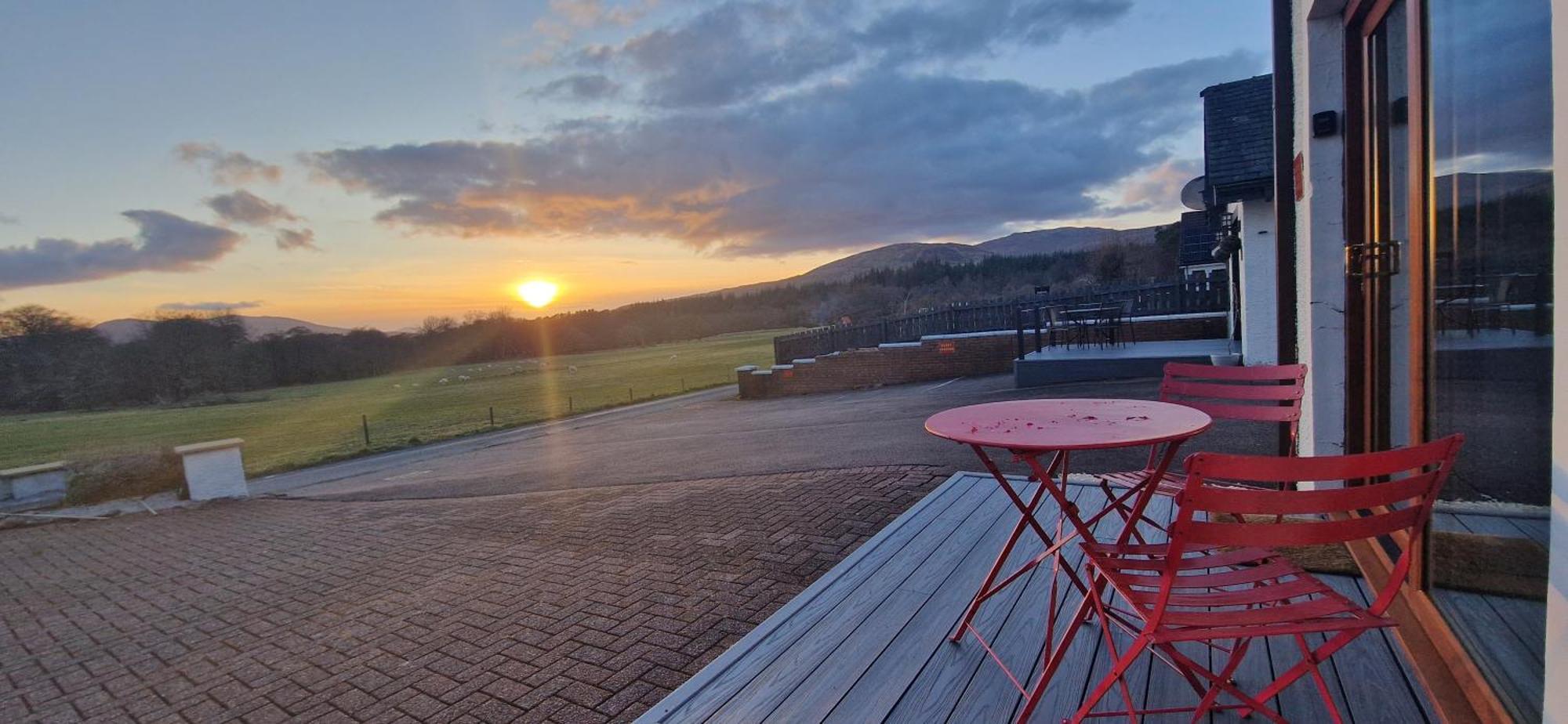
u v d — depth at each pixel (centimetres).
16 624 504
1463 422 209
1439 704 194
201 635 421
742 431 1175
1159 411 256
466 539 579
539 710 271
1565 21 115
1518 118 172
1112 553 201
